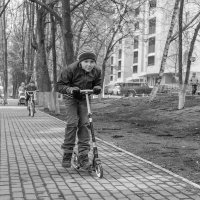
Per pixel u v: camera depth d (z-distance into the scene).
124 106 24.17
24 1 24.50
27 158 7.97
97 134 12.46
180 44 19.38
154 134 12.63
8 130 13.38
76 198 5.18
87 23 23.45
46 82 27.00
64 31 17.59
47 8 17.94
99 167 6.23
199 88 42.53
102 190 5.58
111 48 30.89
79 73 6.70
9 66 53.78
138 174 6.62
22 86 35.78
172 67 51.47
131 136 12.05
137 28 26.64
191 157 8.38
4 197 5.16
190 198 5.26
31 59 40.12
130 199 5.18
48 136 11.79
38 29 25.92
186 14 29.84
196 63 51.16
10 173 6.55
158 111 19.59
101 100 32.31
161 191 5.58
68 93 6.60
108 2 20.58
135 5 25.67
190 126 14.40
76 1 20.33
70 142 6.87
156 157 8.38
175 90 44.09
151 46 62.84
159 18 48.56
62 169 6.89
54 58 21.86
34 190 5.52
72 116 6.76
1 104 37.56
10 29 39.06
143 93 47.16
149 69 62.94
